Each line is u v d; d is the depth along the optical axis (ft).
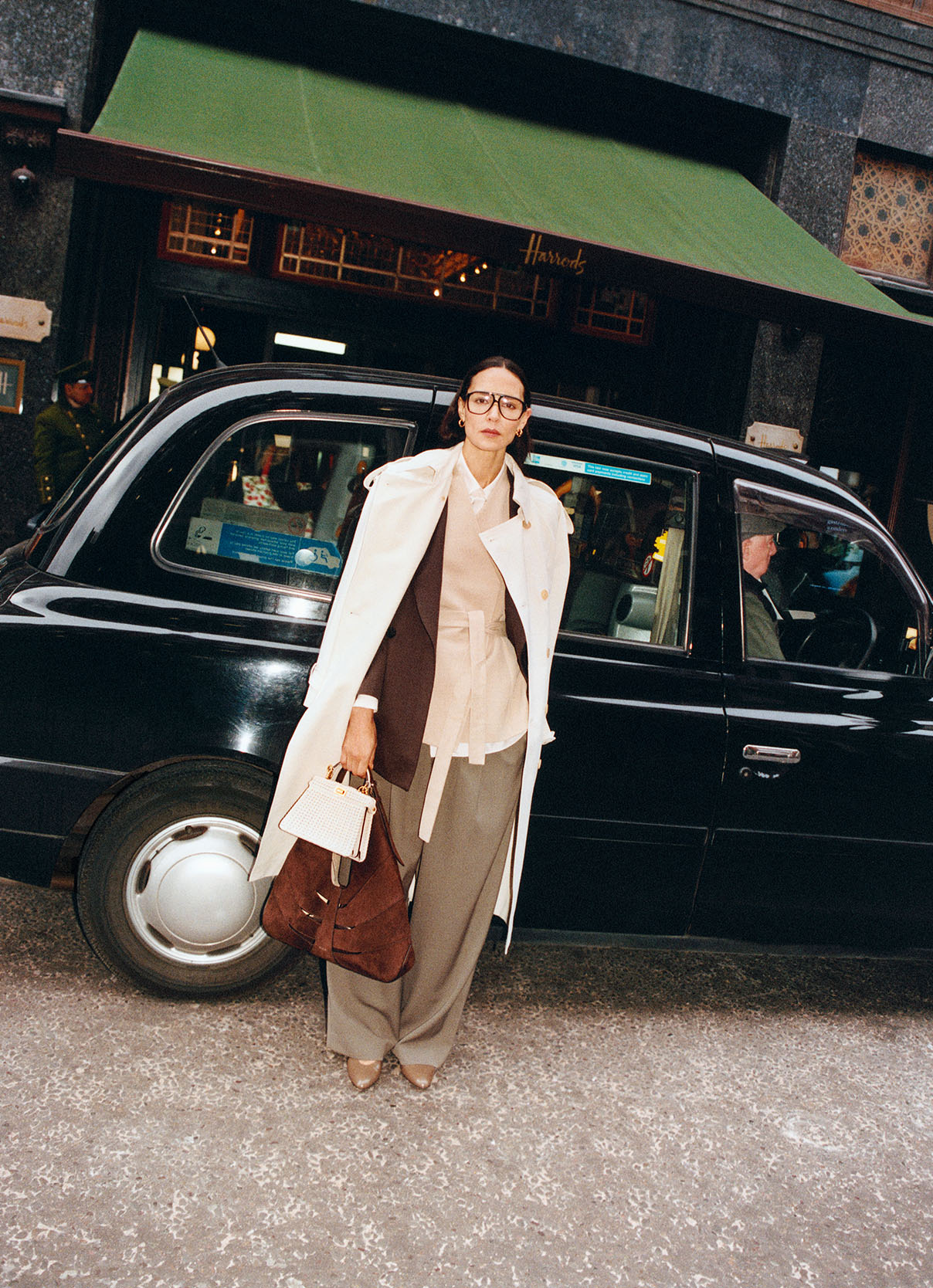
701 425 26.04
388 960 6.68
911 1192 6.89
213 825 7.75
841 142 24.41
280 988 8.57
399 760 6.66
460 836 7.11
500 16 21.80
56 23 18.95
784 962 10.88
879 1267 6.09
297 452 7.92
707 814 8.48
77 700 7.41
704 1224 6.27
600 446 8.54
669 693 8.39
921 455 26.96
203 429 7.79
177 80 18.67
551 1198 6.32
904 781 9.04
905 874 9.21
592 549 8.46
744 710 8.57
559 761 8.04
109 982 8.27
